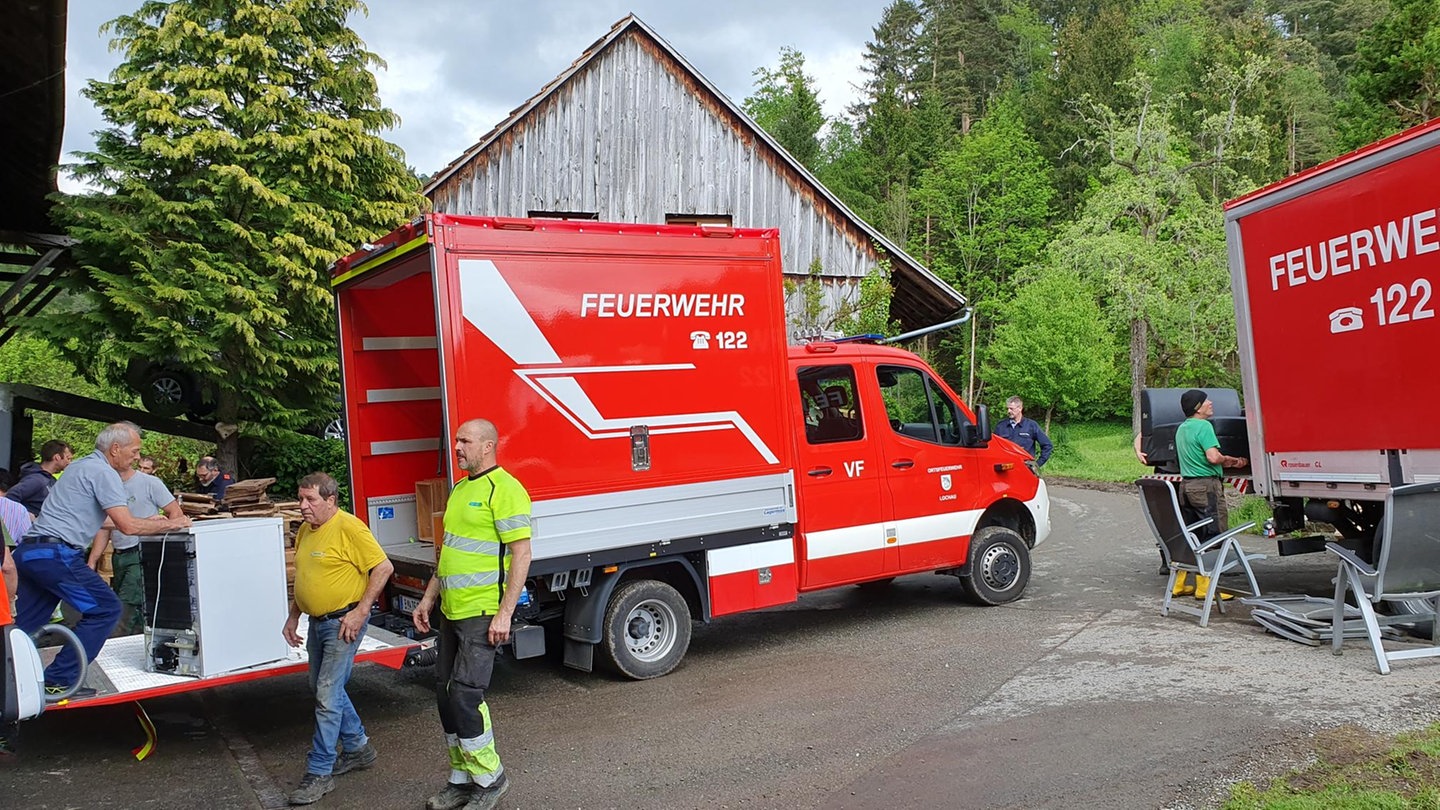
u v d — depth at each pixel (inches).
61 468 342.3
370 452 290.5
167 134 509.0
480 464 190.1
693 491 272.8
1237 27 1770.4
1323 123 1781.5
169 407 559.5
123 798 196.7
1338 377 276.8
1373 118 896.9
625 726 232.2
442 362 232.8
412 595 268.8
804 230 773.3
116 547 305.3
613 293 260.2
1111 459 1132.5
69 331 476.4
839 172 1989.4
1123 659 261.9
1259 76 1491.1
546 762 210.4
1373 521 291.9
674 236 272.5
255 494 404.8
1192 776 176.7
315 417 577.3
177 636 217.6
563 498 249.1
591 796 190.1
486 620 185.6
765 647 305.1
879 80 2294.5
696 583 277.4
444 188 690.2
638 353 263.9
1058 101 1868.8
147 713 258.2
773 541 290.0
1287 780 170.7
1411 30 882.8
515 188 708.7
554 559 247.9
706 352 276.8
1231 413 398.3
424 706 260.8
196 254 496.7
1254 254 306.2
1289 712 206.7
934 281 811.4
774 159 767.7
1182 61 1807.3
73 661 212.2
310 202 530.9
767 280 290.5
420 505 283.9
